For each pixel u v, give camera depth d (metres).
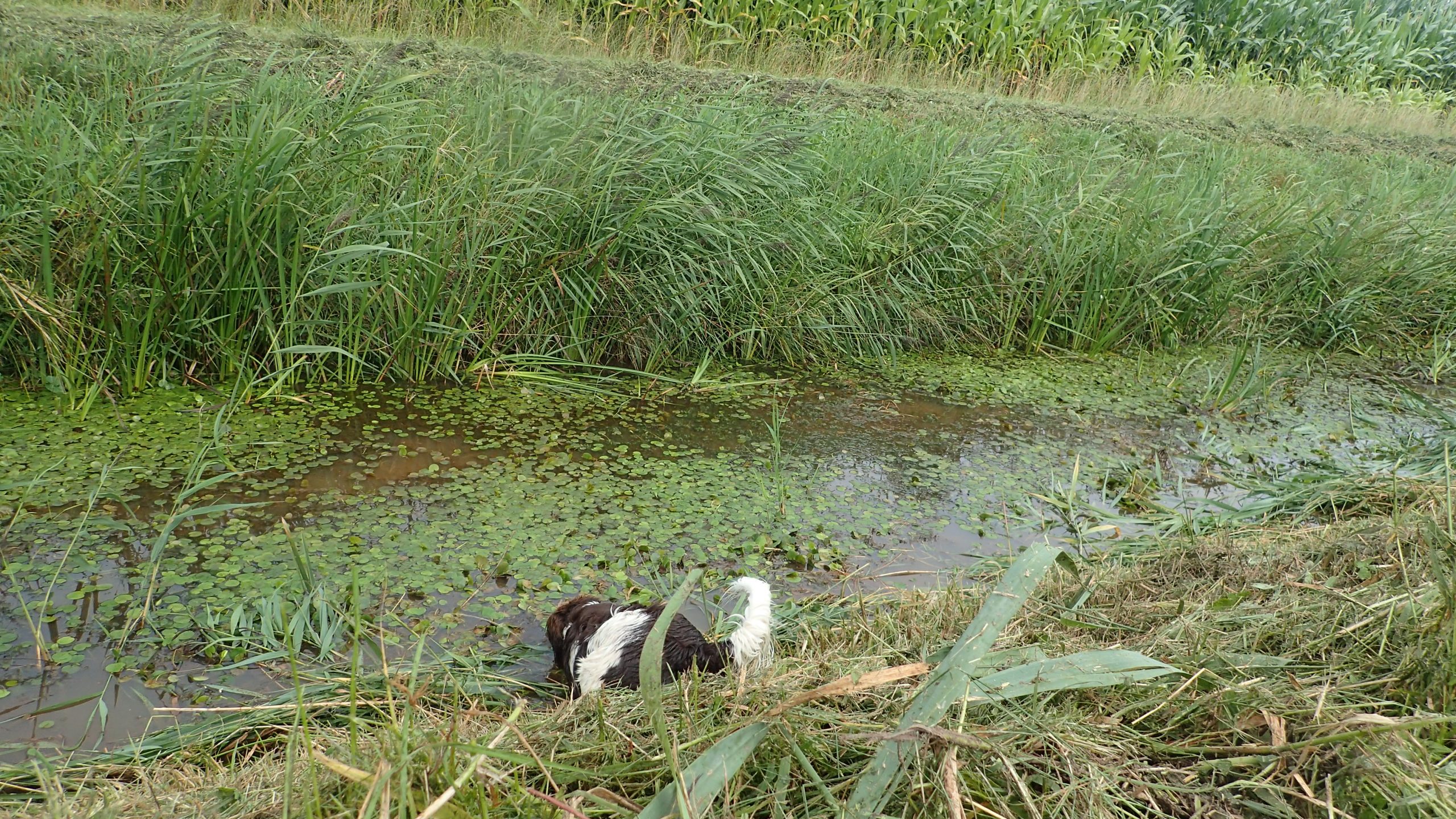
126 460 4.79
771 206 7.09
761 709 2.78
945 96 12.96
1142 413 6.80
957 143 8.21
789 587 4.20
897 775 2.46
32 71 6.75
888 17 14.46
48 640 3.45
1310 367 8.32
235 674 3.34
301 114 5.88
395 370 6.12
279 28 10.26
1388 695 2.96
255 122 5.59
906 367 7.35
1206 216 8.48
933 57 14.83
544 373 6.34
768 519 4.81
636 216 6.37
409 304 5.96
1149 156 11.66
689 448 5.59
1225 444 6.33
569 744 2.69
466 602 3.88
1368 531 4.12
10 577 3.79
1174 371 7.77
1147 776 2.71
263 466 4.89
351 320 5.86
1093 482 5.60
